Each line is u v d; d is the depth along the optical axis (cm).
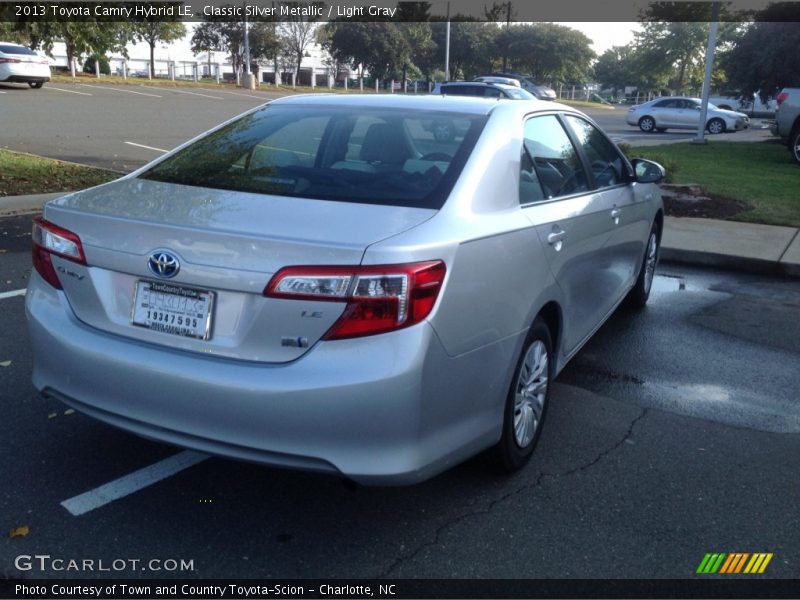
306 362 286
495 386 340
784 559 330
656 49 5409
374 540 331
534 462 401
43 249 342
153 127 1994
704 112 2097
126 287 318
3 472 368
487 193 348
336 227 300
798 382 528
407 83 6031
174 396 301
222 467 383
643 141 2434
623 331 620
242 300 294
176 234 302
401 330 287
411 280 286
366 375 282
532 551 328
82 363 321
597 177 500
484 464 374
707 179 1344
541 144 423
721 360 564
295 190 342
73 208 336
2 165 1151
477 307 317
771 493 382
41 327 335
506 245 340
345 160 370
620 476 392
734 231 955
